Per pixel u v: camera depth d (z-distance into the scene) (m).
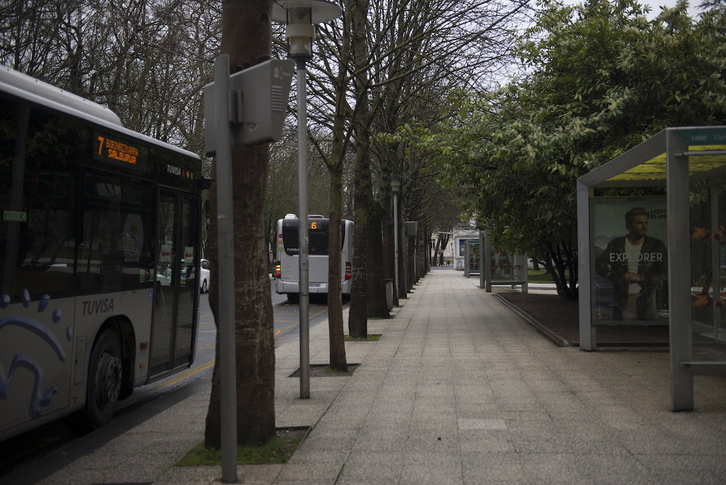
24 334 5.93
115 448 6.30
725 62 13.31
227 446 5.11
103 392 7.62
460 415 7.29
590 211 12.12
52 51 14.21
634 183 11.92
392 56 15.45
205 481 5.16
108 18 13.51
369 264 19.52
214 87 5.12
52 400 6.41
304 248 8.42
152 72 15.26
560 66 14.80
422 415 7.33
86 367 7.12
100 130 7.44
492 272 32.75
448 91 16.67
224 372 5.06
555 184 14.60
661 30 13.61
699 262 7.84
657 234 12.00
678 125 13.37
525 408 7.56
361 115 15.27
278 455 5.79
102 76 15.02
